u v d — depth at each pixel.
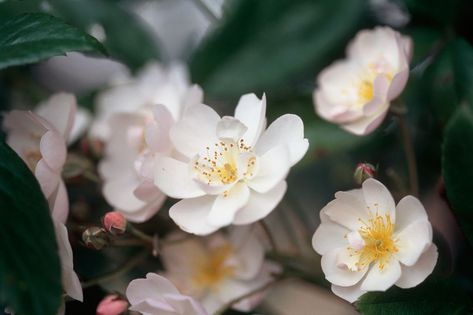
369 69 0.39
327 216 0.34
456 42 0.40
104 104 0.43
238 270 0.38
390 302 0.33
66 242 0.33
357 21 0.43
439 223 0.41
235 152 0.34
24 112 0.37
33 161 0.37
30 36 0.34
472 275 0.39
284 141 0.34
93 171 0.40
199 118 0.35
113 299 0.35
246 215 0.34
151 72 0.43
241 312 0.38
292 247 0.40
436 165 0.41
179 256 0.38
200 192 0.34
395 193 0.39
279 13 0.43
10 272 0.31
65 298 0.34
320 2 0.43
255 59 0.43
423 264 0.33
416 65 0.41
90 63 0.48
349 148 0.41
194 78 0.43
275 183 0.33
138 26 0.45
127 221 0.36
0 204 0.32
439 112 0.39
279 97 0.42
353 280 0.34
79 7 0.45
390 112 0.39
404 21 0.44
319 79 0.40
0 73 0.44
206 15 0.44
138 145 0.38
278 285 0.40
